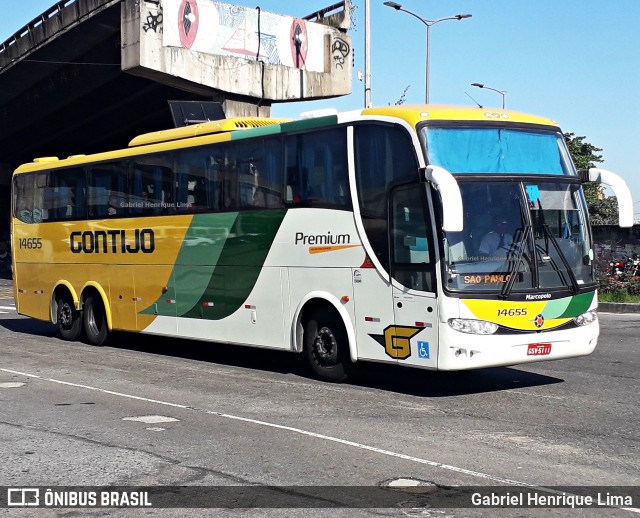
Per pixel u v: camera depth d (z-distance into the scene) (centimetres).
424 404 984
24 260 1795
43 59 3672
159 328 1429
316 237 1133
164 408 974
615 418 899
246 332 1255
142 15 3161
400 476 677
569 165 1081
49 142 4950
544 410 944
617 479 668
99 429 863
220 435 829
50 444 800
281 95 3731
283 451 762
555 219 1032
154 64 3209
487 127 1031
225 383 1153
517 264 989
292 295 1174
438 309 963
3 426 880
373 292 1052
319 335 1153
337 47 3934
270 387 1114
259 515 586
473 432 834
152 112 4216
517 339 980
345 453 753
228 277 1283
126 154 1505
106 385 1145
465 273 966
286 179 1184
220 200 1297
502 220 995
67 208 1661
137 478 682
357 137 1078
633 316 2080
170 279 1398
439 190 931
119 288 1522
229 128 1305
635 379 1148
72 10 3356
